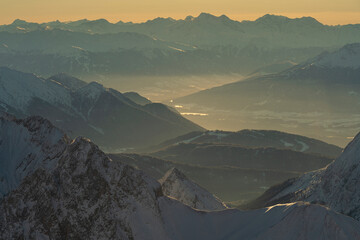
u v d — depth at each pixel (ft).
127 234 602.03
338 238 583.99
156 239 606.96
